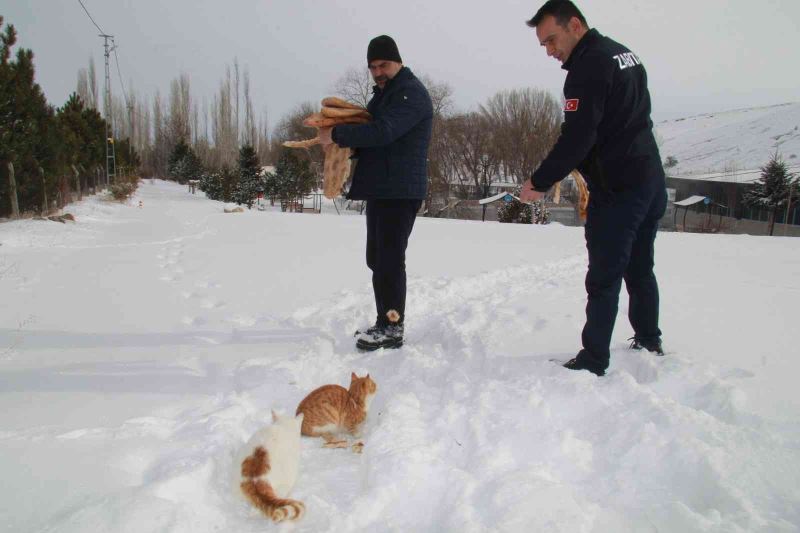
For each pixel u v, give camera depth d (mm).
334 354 3920
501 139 47156
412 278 6871
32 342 4008
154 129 78250
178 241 10938
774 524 1818
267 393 3094
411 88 3672
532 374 3131
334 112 3643
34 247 9352
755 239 11766
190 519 1812
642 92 3002
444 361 3600
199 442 2359
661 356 3371
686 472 2141
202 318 4867
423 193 3877
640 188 3018
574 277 6879
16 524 1720
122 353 3785
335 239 11344
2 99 12883
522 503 1896
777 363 3320
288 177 40750
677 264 7703
